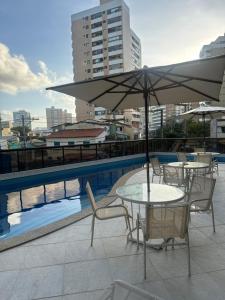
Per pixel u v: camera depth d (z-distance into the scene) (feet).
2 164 28.40
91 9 183.32
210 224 11.66
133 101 13.52
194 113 29.37
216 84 10.28
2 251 9.56
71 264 8.61
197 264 8.37
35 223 16.52
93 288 7.33
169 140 46.03
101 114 179.52
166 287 7.24
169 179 16.97
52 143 101.96
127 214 10.35
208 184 11.69
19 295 7.10
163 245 9.28
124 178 23.48
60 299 6.91
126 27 180.14
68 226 11.85
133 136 145.38
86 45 187.73
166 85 11.02
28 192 24.81
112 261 8.73
